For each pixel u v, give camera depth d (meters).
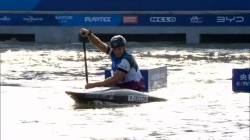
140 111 36.28
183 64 71.56
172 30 111.38
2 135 28.70
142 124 31.73
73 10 114.25
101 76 59.25
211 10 109.44
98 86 40.31
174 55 85.19
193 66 68.88
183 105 38.44
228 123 31.80
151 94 42.88
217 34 113.88
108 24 113.69
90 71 64.38
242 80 44.19
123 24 113.12
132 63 40.06
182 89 46.75
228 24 109.31
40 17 115.62
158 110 36.56
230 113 35.03
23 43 113.50
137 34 118.38
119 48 39.69
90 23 114.06
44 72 63.59
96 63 74.00
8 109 37.34
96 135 28.81
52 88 49.22
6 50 95.69
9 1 116.19
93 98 39.19
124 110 36.81
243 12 108.31
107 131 29.81
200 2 109.69
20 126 31.00
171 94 43.69
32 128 30.64
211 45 106.56
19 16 116.19
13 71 64.62
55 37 115.50
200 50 94.69
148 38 121.38
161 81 47.75
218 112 35.47
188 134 28.94
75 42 114.81
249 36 117.75
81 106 38.75
